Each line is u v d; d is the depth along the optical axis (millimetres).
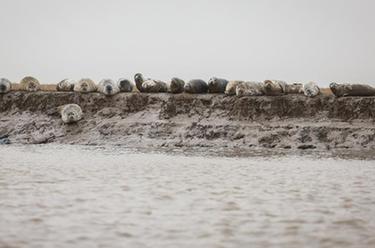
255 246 34094
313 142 112562
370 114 118750
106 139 125625
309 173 69625
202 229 38250
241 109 127125
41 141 129125
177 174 67625
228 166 77750
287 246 34094
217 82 135250
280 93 130000
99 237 35875
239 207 45906
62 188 54781
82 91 144875
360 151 104375
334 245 34375
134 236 36250
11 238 35250
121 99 139750
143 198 49750
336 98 123562
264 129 119500
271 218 41750
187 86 136125
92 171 69625
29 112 143625
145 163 80938
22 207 44688
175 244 34438
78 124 134375
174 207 45750
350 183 60125
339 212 43938
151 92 142250
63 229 37781
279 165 79625
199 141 119125
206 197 50594
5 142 128000
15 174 65188
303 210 44750
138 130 126688
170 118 130875
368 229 38375
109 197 50031
